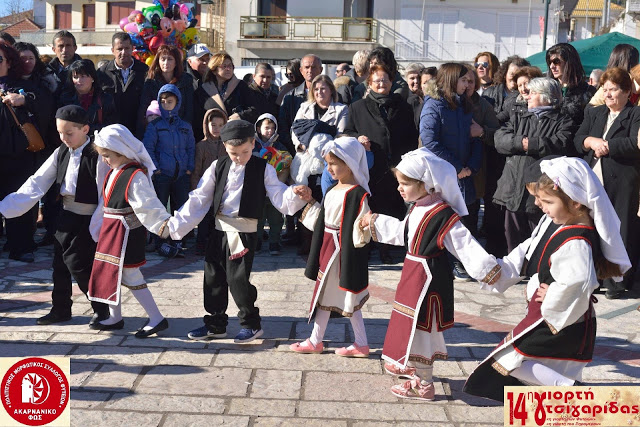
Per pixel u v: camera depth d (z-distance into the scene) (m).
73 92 7.07
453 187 3.69
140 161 4.66
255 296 4.59
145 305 4.65
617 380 4.08
